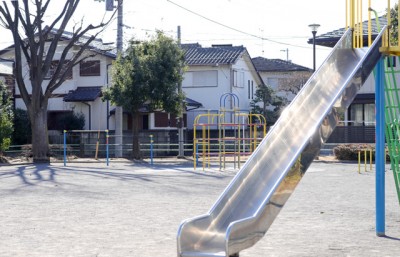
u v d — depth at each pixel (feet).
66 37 139.74
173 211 41.22
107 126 140.15
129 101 106.32
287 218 38.11
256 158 28.86
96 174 73.82
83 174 73.82
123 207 43.32
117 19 110.83
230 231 21.94
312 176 71.97
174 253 27.66
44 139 103.40
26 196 50.29
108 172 77.36
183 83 153.99
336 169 83.97
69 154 118.83
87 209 42.27
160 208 42.78
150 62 106.63
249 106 163.84
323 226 35.06
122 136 113.39
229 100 151.33
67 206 43.88
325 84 32.37
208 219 25.58
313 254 27.45
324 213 40.34
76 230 33.73
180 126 113.50
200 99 153.07
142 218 38.09
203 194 51.85
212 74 152.46
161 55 107.24
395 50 31.01
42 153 102.68
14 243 30.01
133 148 110.83
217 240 24.95
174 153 125.90
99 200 47.52
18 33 101.86
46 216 38.96
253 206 26.43
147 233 32.76
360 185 60.54
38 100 103.14
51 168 85.46
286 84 178.09
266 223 24.13
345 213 40.37
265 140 29.76
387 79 34.63
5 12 100.68
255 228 23.50
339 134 119.34
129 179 66.74
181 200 47.52
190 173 76.07
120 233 32.76
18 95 143.33
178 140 117.19
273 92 159.84
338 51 33.78
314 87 32.81
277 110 158.81
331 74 32.71
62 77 105.19
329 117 27.53
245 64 162.50
